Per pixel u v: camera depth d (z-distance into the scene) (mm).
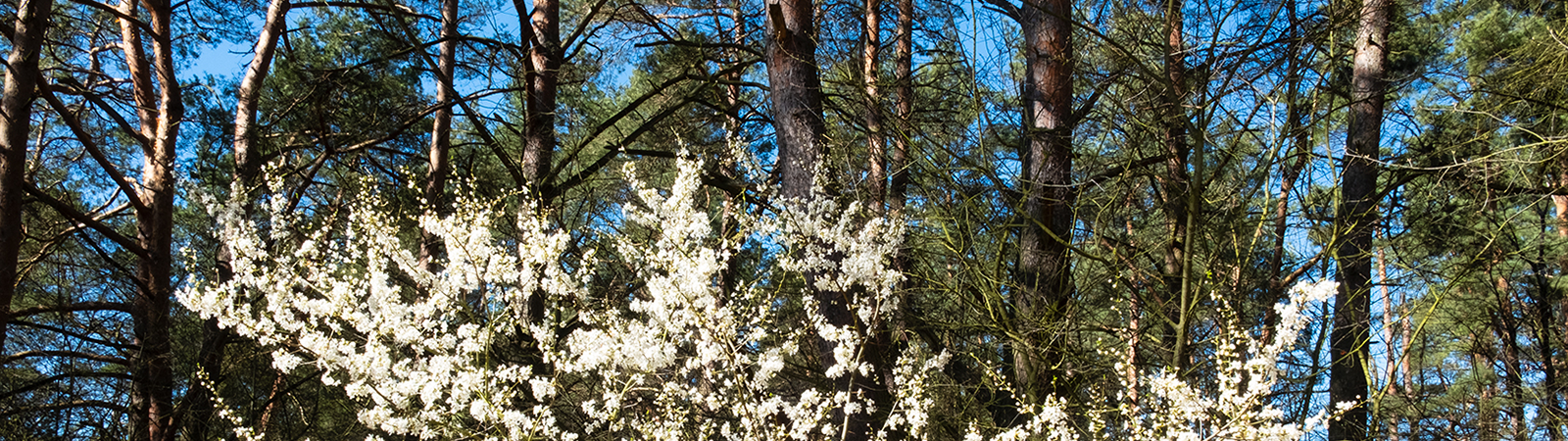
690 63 10203
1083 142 7262
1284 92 6109
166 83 9602
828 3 7668
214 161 9664
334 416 8094
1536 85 7266
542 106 9969
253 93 9609
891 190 7902
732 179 8148
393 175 10180
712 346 4383
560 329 6254
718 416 5176
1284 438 3805
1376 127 7105
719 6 10586
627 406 4840
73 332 8484
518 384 4805
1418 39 8359
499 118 9750
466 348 4434
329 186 10523
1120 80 6234
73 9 10547
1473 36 8500
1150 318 5996
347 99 10000
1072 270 6703
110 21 10992
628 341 4398
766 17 7039
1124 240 6629
